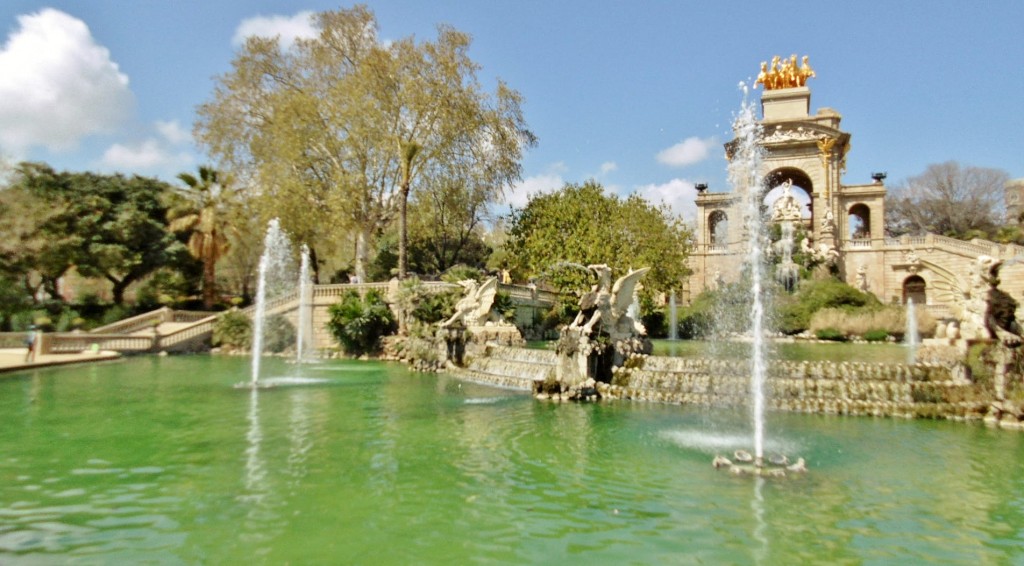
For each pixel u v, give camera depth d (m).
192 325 38.44
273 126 41.25
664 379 18.50
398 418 15.48
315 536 7.66
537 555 7.14
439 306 34.47
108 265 46.06
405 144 39.88
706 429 14.14
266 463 11.05
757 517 8.39
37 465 10.80
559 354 19.22
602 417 15.67
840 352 26.84
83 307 48.28
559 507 8.78
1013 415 14.34
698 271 64.06
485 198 45.34
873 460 11.31
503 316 34.88
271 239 44.22
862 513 8.55
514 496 9.27
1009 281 47.59
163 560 6.90
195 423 14.69
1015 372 15.20
